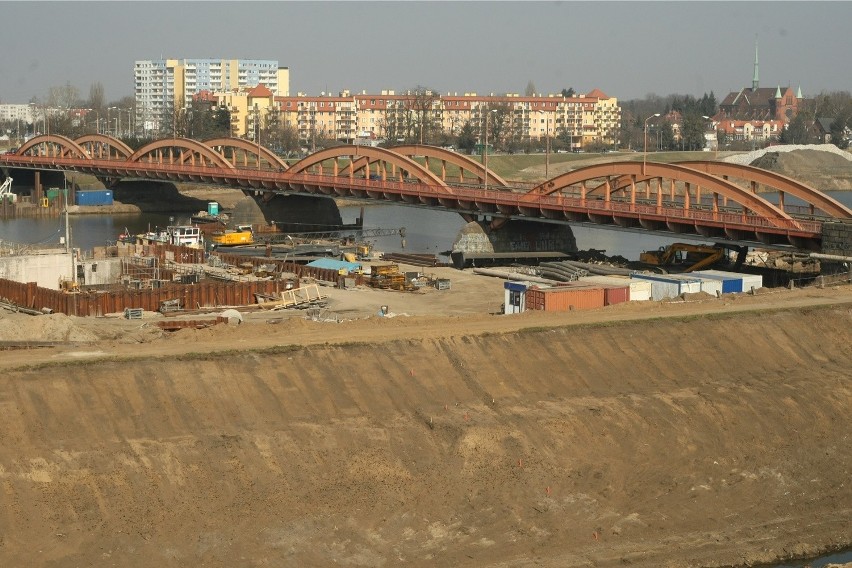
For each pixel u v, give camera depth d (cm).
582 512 5509
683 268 12094
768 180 11862
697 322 7444
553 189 13800
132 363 6003
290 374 6200
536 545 5197
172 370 6019
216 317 8769
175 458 5441
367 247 14225
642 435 6225
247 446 5597
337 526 5228
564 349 6906
